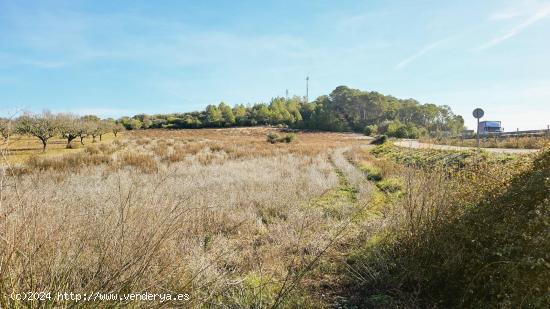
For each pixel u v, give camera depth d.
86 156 16.97
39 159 14.66
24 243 2.51
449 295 3.52
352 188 10.34
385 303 3.50
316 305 3.41
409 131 56.84
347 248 5.03
